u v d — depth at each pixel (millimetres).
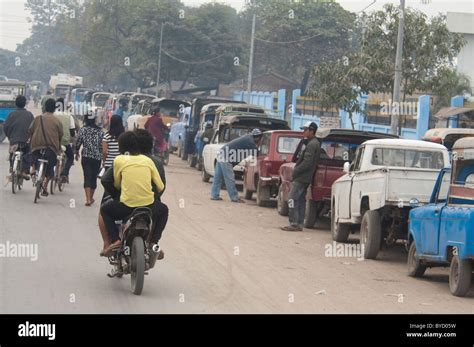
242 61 70875
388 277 14078
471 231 11992
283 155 23734
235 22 79938
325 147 20172
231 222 19922
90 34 75500
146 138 12000
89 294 11070
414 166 16891
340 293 12305
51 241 14883
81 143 19812
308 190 19828
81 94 68750
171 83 75250
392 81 30578
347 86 31312
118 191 11719
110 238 11531
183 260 14188
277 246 16688
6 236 15109
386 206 15273
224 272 13352
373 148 17000
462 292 12461
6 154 32719
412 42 30281
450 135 22812
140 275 11023
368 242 15688
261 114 32750
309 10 66562
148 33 71188
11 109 37562
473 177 13180
